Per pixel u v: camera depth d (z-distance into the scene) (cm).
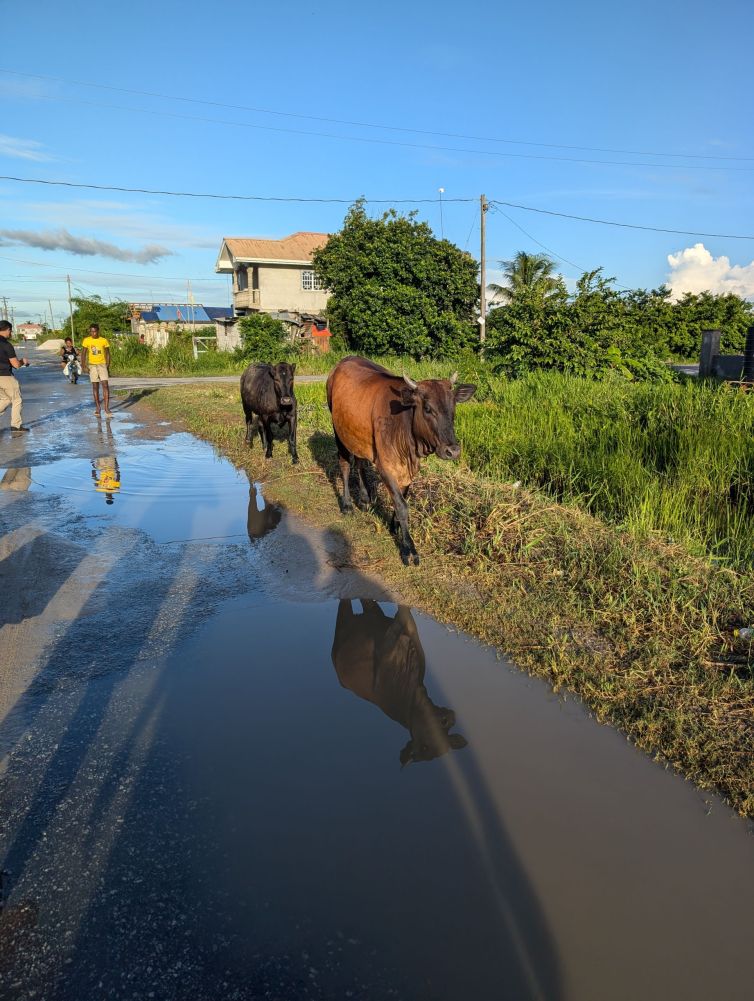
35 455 997
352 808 277
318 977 206
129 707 348
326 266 2938
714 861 254
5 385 1177
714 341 1560
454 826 268
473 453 861
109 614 454
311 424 1193
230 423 1227
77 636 422
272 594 491
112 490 790
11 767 300
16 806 276
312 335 3462
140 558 559
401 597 487
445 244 2792
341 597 487
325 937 219
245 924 223
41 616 450
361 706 353
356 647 416
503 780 297
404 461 550
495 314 1444
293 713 346
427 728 335
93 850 254
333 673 386
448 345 2736
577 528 567
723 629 419
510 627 434
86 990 202
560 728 337
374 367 659
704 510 602
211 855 252
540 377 1234
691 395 828
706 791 293
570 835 265
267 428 928
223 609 466
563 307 1320
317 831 264
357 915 227
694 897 238
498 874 245
